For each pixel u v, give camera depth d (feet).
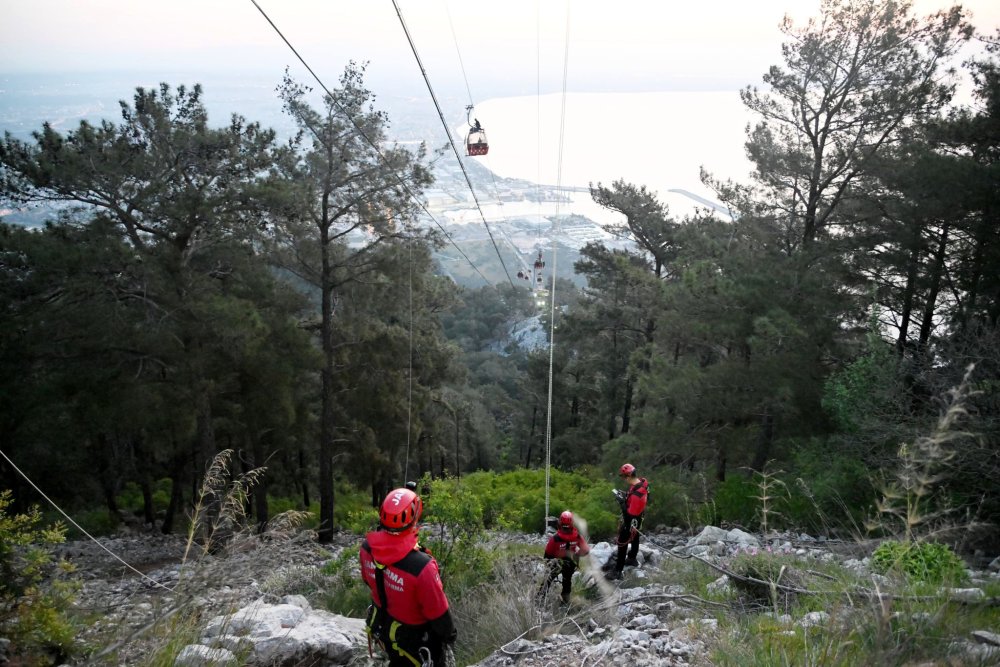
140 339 58.75
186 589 15.10
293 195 61.11
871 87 57.06
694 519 53.42
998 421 31.81
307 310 83.10
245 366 68.33
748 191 64.64
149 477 99.14
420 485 31.30
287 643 18.02
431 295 99.91
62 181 54.85
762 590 21.94
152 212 58.54
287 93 65.77
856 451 44.06
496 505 58.49
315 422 90.53
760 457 58.75
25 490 88.02
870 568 17.43
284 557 19.20
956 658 13.32
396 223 72.13
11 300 57.82
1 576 17.13
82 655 16.05
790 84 58.75
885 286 62.03
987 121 53.42
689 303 59.82
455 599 25.45
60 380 61.98
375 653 20.08
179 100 60.34
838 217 63.72
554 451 153.17
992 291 54.03
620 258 99.30
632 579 31.78
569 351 149.69
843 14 55.88
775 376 54.90
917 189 53.62
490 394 233.14
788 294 55.67
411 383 91.35
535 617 22.04
